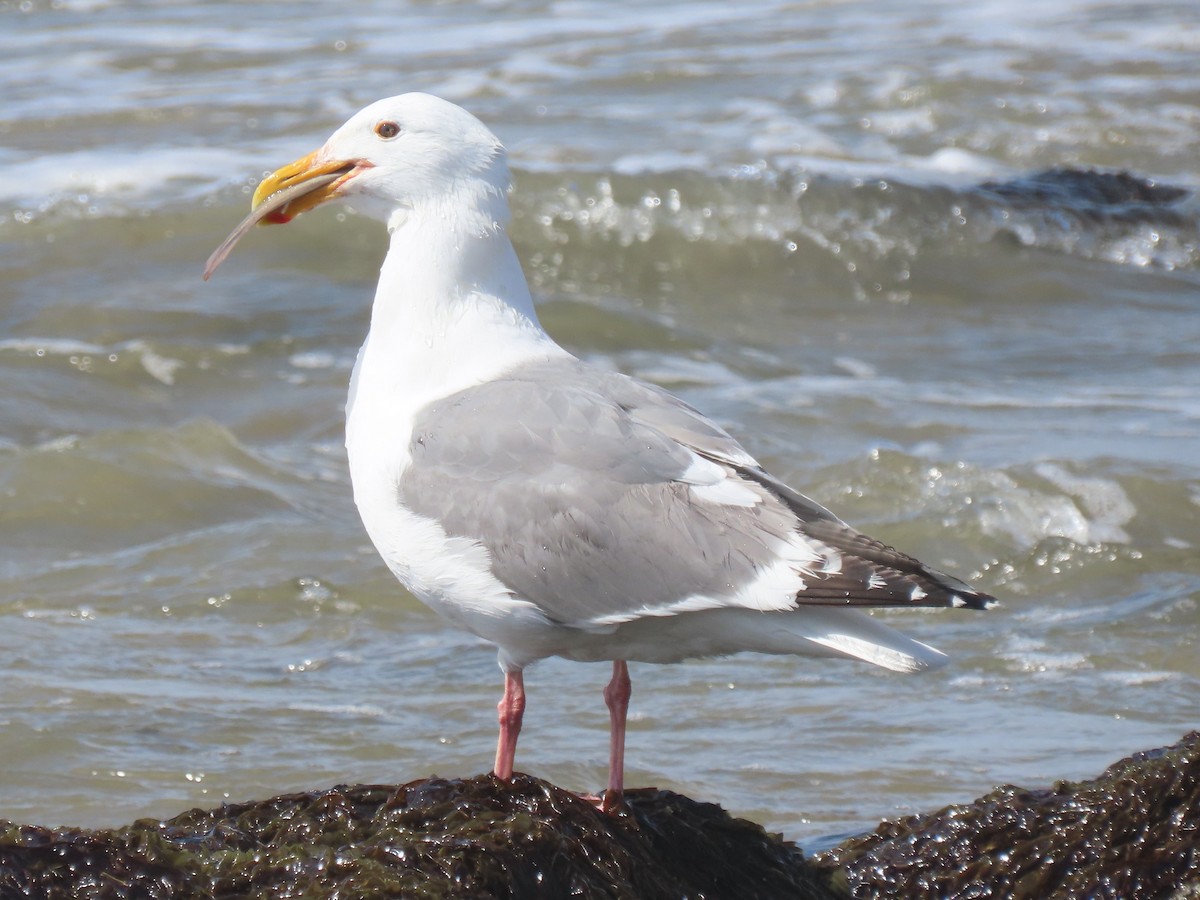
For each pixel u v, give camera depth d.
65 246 21.45
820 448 16.08
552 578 7.53
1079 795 7.96
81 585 13.14
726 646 7.51
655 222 22.70
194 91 28.48
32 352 18.25
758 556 7.18
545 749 10.23
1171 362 19.22
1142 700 11.03
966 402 17.59
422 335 8.18
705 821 7.65
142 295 20.22
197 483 15.22
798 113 27.83
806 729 10.59
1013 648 11.98
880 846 8.05
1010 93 29.12
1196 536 14.03
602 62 30.78
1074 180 24.92
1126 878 7.67
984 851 7.90
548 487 7.58
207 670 11.55
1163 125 27.73
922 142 26.77
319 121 26.70
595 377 8.02
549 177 23.31
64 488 14.87
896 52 31.48
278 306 20.16
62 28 33.25
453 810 7.04
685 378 18.48
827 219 22.89
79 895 6.39
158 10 34.91
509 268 8.37
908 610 12.77
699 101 28.38
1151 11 34.56
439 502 7.77
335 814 7.08
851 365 19.11
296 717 10.74
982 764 10.02
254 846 6.91
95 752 10.05
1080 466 15.01
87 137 25.78
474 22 34.06
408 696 11.17
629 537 7.42
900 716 10.80
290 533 14.27
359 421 8.23
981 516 14.27
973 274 22.27
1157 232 23.41
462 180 8.30
